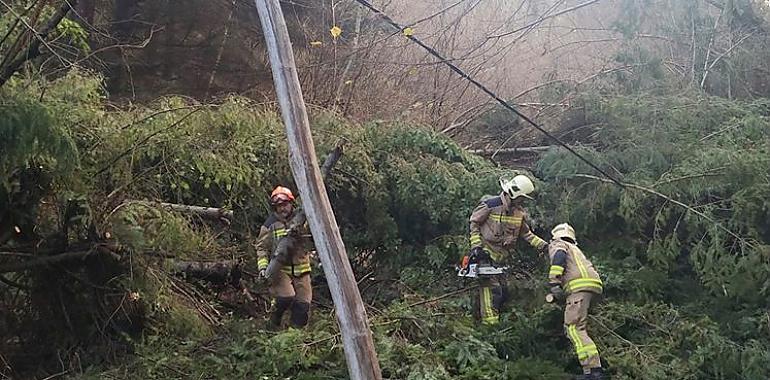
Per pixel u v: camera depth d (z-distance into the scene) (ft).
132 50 33.17
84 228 19.10
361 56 36.42
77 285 19.45
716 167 24.58
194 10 34.96
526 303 22.88
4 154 15.11
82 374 17.39
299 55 38.24
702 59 33.09
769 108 29.19
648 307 22.02
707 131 28.02
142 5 34.53
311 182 12.39
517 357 19.81
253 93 36.55
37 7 16.51
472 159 29.40
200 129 19.62
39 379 18.04
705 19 33.32
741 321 21.30
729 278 22.44
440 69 37.01
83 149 18.28
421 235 28.53
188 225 20.54
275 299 20.79
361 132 28.40
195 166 19.85
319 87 35.96
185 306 20.61
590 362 18.22
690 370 18.94
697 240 24.88
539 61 40.73
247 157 21.71
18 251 18.80
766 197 23.91
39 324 19.65
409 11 39.22
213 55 35.78
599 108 30.30
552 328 21.06
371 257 28.35
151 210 18.86
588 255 26.63
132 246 18.33
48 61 19.75
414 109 35.94
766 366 18.94
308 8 38.34
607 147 29.91
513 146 34.78
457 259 26.53
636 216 26.30
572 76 37.91
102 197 19.08
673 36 33.76
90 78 19.47
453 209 27.40
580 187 27.96
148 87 33.37
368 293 25.98
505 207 21.84
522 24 40.47
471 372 17.76
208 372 17.49
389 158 28.19
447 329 20.01
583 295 18.83
